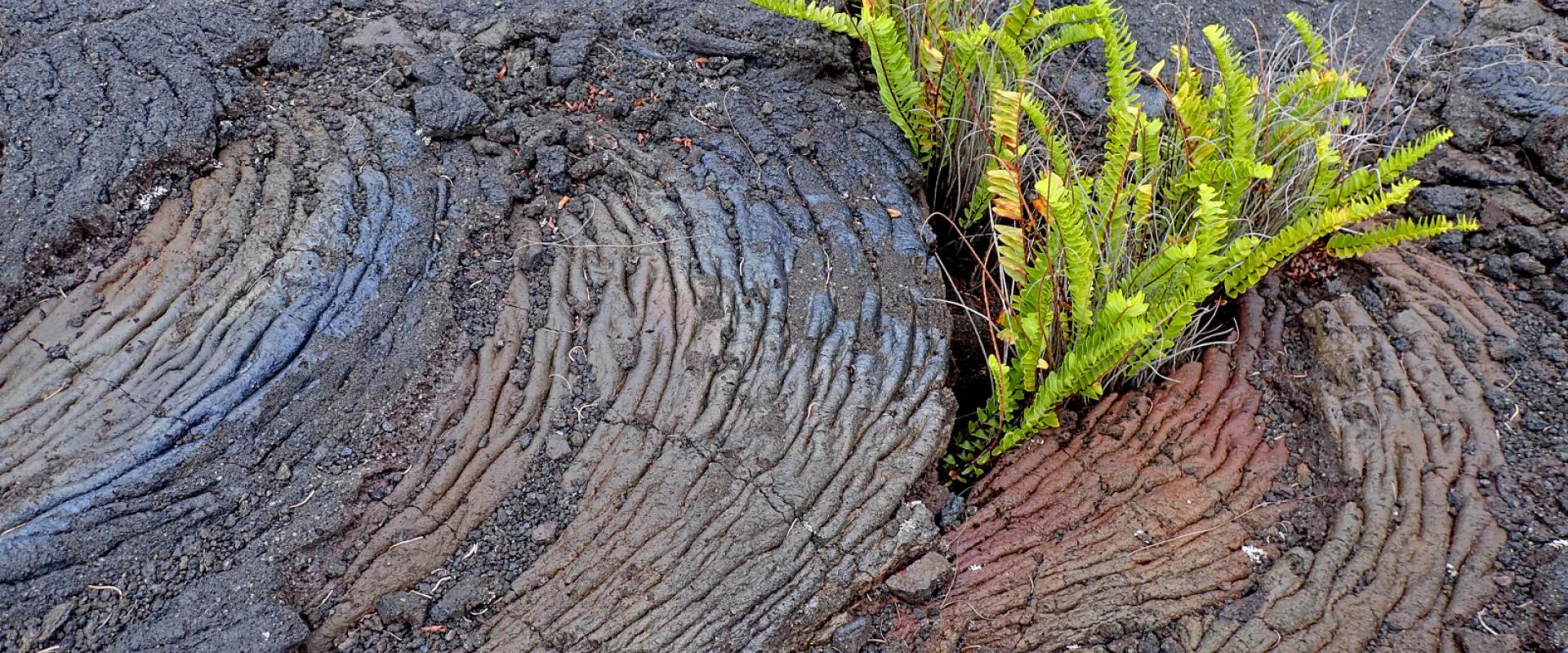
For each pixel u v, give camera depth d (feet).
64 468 7.47
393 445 8.12
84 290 8.24
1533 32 12.07
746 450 8.33
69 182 8.52
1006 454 9.21
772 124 10.48
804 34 10.93
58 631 7.08
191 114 9.12
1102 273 8.96
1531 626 7.79
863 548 8.09
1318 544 8.46
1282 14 12.51
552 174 9.67
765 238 9.50
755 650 7.65
